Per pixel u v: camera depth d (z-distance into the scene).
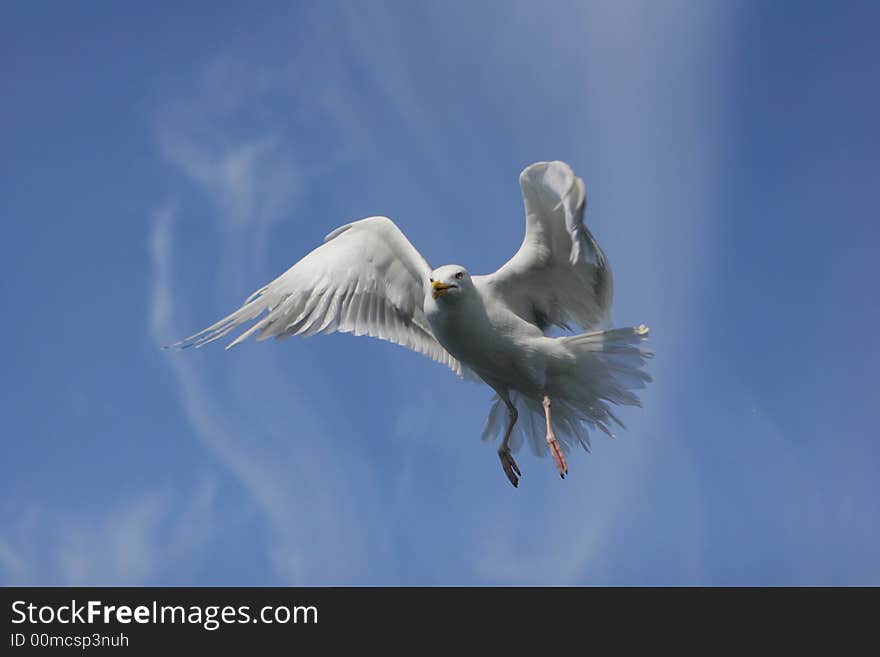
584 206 10.55
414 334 13.25
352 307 13.20
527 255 11.90
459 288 11.66
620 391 12.12
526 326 11.98
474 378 13.38
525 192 11.46
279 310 13.42
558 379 12.17
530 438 13.24
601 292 12.09
